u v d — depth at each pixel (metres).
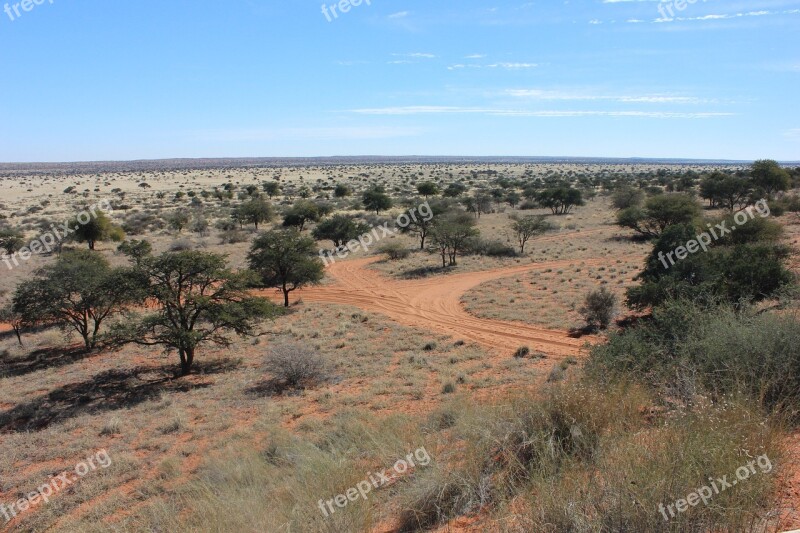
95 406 18.12
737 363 7.08
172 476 11.56
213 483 9.73
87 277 27.03
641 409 6.88
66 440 15.09
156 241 63.53
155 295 21.64
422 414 12.54
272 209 79.88
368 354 23.19
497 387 16.14
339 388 18.44
